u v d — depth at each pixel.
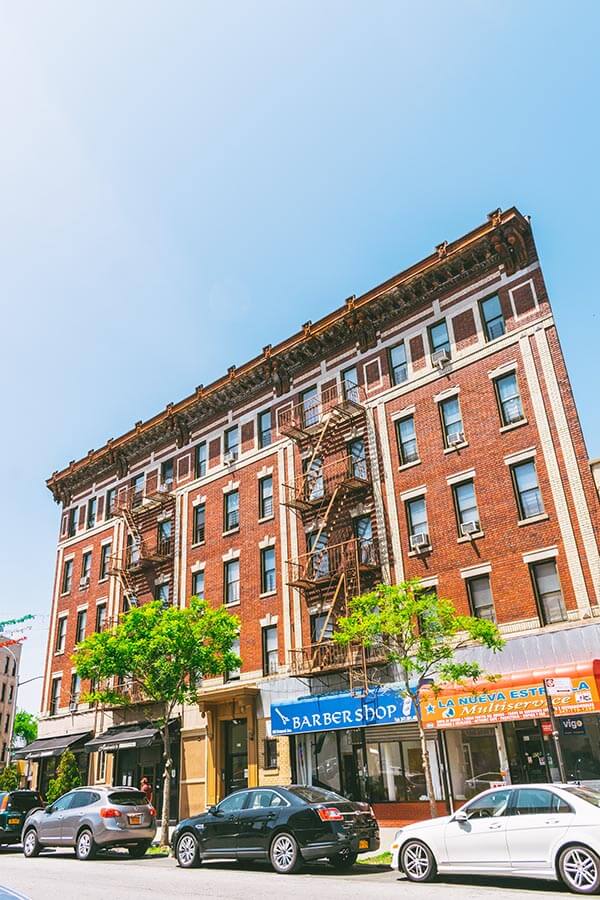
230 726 27.48
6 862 17.41
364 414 26.55
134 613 23.53
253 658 27.20
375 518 24.89
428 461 24.09
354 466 26.11
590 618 19.02
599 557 19.39
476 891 10.20
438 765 20.62
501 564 21.22
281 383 30.67
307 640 25.64
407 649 18.47
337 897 9.90
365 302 27.14
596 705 17.11
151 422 35.78
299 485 27.88
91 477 40.00
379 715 21.41
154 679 22.44
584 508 20.06
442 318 25.33
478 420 23.19
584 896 9.40
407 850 11.82
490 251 24.34
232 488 30.97
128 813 17.92
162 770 29.41
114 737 30.45
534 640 19.72
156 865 15.96
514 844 10.62
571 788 10.84
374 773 22.16
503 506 21.72
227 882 12.22
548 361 22.05
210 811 15.20
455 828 11.41
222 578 29.75
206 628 23.08
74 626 36.94
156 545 33.78
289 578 26.92
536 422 21.73
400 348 26.48
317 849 13.12
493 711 18.78
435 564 22.77
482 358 23.70
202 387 33.66
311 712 23.27
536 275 23.20
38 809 20.41
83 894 10.88
